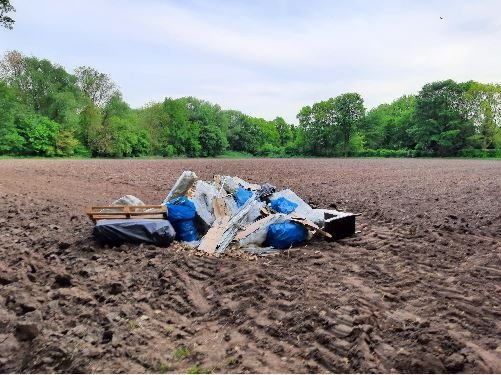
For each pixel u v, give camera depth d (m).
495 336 5.62
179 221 10.17
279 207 11.23
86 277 7.72
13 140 70.69
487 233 11.46
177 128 104.12
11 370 4.84
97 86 91.00
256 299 6.77
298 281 7.64
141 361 4.89
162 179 28.50
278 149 118.38
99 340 5.38
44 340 5.28
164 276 7.68
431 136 91.12
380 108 136.00
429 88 93.00
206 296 7.02
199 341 5.45
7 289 7.00
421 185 25.23
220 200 11.11
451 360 4.94
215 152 113.56
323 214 10.98
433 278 7.85
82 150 81.88
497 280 7.77
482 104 86.25
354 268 8.45
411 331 5.64
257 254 9.48
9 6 26.50
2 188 20.94
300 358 5.02
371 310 6.36
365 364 4.84
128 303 6.57
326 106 107.50
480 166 48.69
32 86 82.50
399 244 10.21
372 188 23.52
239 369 4.73
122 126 85.88
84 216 13.48
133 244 9.57
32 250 9.49
